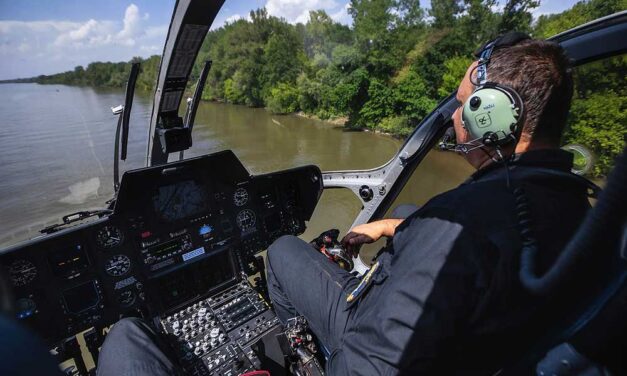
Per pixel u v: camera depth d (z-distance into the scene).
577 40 1.62
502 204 0.69
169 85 1.78
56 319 1.80
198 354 1.69
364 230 1.69
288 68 30.95
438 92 22.14
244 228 2.36
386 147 17.50
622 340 0.61
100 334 1.94
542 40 0.81
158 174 1.95
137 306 2.00
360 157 15.80
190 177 2.10
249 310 1.96
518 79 0.77
